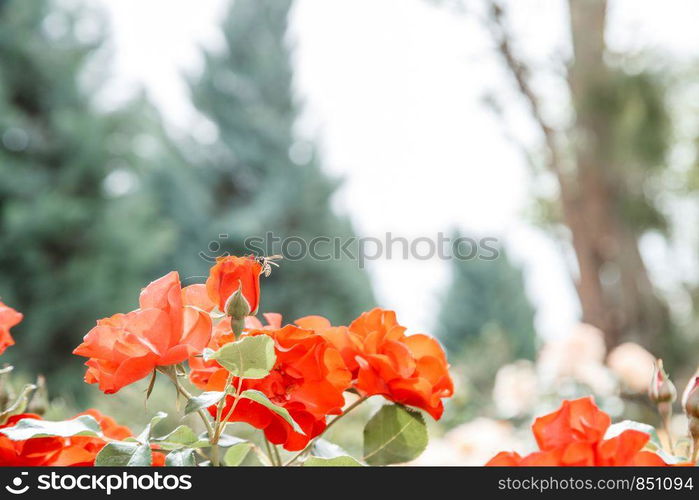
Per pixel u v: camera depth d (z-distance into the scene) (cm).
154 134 1303
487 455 230
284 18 1731
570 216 789
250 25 1720
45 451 80
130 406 199
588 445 72
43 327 868
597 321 800
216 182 1598
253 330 79
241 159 1603
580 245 795
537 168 778
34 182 952
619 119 704
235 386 78
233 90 1672
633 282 808
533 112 714
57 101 1016
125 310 936
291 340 79
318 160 1561
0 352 95
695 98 767
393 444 94
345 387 80
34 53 998
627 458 72
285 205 1516
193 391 121
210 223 1454
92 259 925
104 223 938
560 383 379
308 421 79
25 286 885
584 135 715
